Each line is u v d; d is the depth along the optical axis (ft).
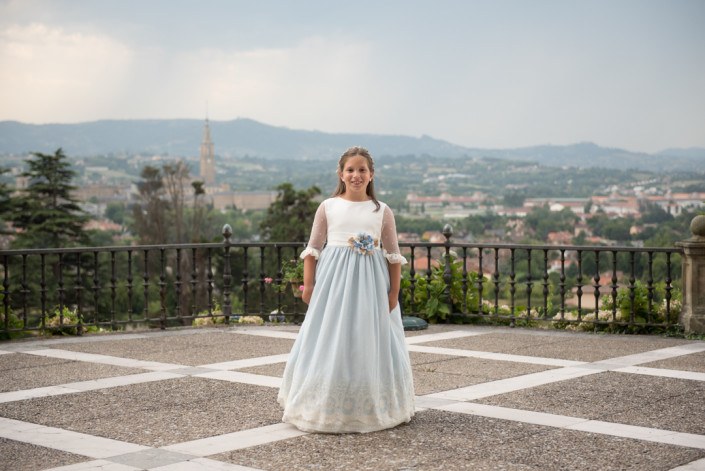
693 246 32.37
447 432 18.42
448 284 36.78
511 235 229.86
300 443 17.57
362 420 18.30
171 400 21.40
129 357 27.84
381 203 19.34
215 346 30.07
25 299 33.86
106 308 136.15
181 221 177.06
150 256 167.43
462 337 32.42
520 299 95.45
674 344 30.55
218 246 36.91
